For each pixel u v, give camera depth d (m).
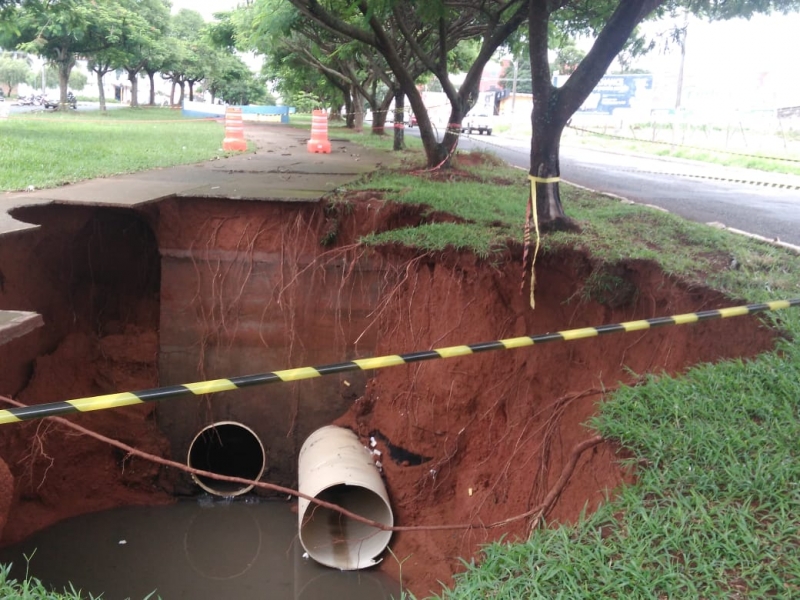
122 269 9.48
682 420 4.01
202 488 8.79
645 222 8.61
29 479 7.70
